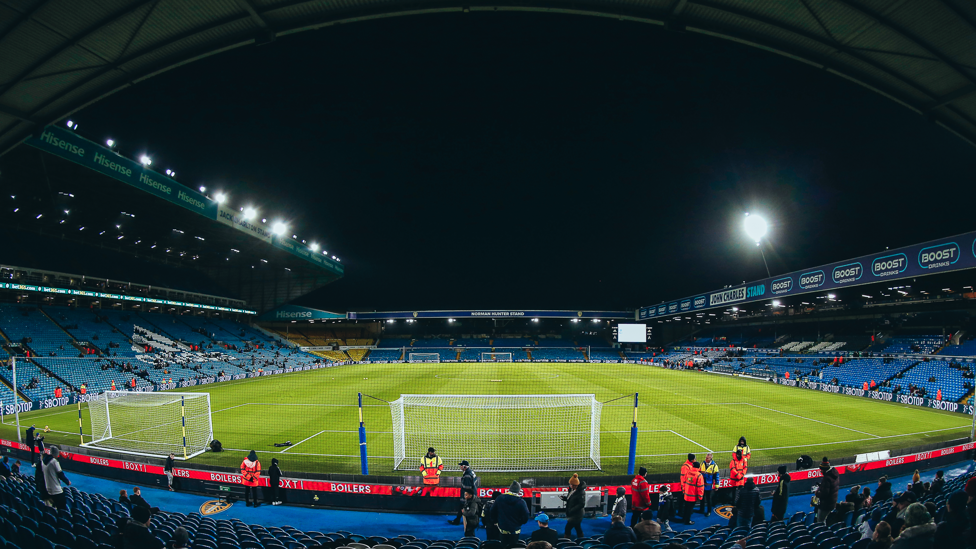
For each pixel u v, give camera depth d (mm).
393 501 10781
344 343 77062
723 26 8250
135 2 7484
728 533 7512
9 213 36688
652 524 6445
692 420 20516
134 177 28203
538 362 69250
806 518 8484
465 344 80125
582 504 8484
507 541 7020
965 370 27641
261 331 66062
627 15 8234
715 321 73250
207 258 57250
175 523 7441
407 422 19766
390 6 8164
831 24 7715
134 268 49406
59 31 7695
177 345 44531
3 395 24484
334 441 16688
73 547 6070
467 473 9438
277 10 8078
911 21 7234
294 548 6090
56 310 38594
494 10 8266
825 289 32625
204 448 15680
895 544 3807
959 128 9398
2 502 8273
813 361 40719
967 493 3936
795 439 16984
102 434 17156
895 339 39344
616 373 47781
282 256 55844
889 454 12523
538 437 17000
